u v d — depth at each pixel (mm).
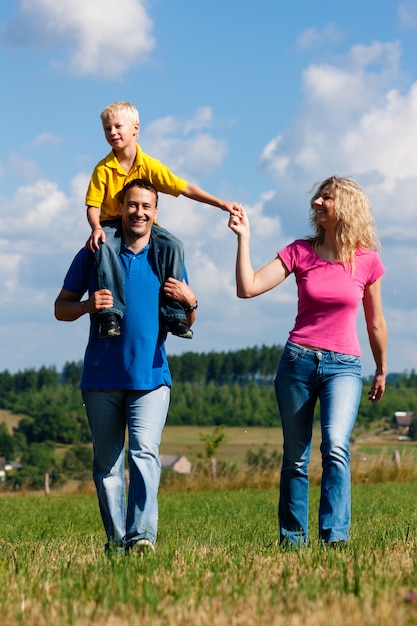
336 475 6164
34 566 5398
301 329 6379
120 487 6297
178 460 90938
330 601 3939
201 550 6125
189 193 6633
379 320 6594
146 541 5852
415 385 108062
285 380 6387
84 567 5168
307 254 6430
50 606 4039
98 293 5988
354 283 6344
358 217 6285
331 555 5219
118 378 6062
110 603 4051
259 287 6395
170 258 6176
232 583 4445
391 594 4008
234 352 148875
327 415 6242
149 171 6648
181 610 3854
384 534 7617
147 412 6074
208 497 19688
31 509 16344
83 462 98562
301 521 6512
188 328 6203
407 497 16891
